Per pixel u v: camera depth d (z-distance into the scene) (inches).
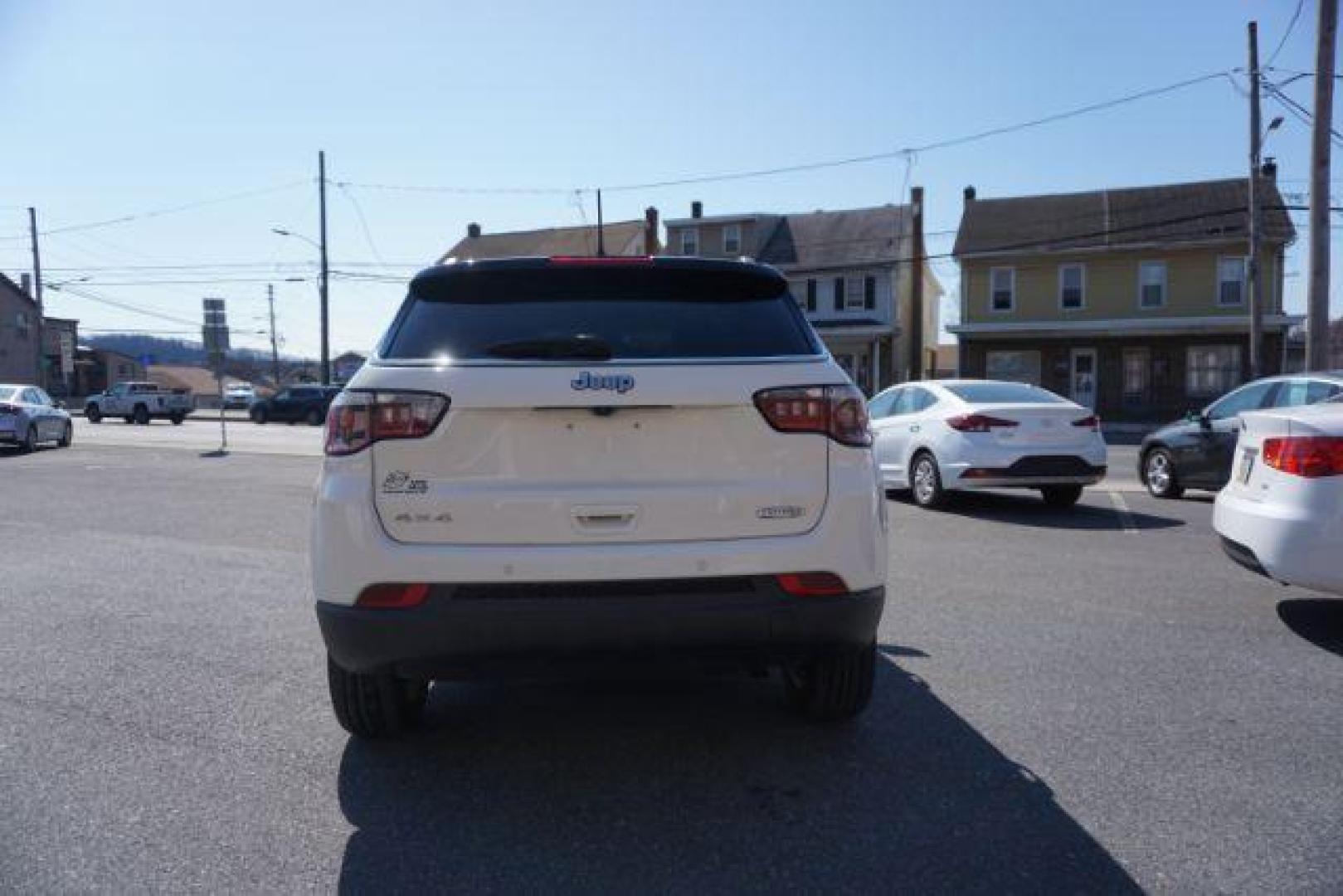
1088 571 292.8
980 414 410.3
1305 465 206.7
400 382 132.0
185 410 1681.8
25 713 173.8
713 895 113.3
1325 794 138.7
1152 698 179.3
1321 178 616.4
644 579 129.4
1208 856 121.3
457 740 162.6
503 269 146.5
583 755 155.6
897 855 122.1
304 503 475.8
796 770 148.7
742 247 1840.6
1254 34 916.0
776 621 131.5
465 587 128.6
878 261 1707.7
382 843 126.1
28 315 2396.7
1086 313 1462.8
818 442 135.3
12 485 567.5
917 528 378.0
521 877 117.5
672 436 132.3
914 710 173.8
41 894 113.0
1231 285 1384.1
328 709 177.2
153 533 379.6
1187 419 469.1
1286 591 266.1
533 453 130.7
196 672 198.4
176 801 138.6
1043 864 119.5
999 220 1561.3
